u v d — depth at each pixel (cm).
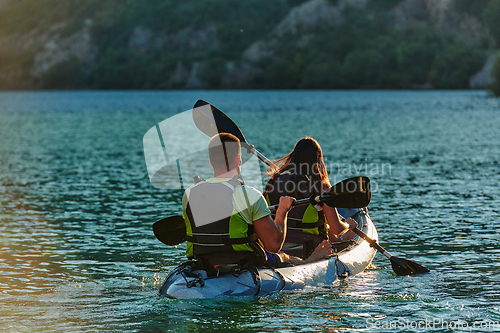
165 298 883
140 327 771
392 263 1055
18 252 1224
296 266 966
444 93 14725
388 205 1734
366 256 1106
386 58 19062
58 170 2695
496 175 2348
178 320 796
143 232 1429
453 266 1095
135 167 2814
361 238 1175
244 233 878
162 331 757
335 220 1009
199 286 877
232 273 882
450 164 2714
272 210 1009
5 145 4003
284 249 1029
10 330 762
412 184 2136
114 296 912
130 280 1016
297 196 1011
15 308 853
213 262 889
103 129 5650
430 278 1014
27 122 6812
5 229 1455
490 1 18362
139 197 1944
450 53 17450
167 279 925
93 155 3372
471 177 2300
